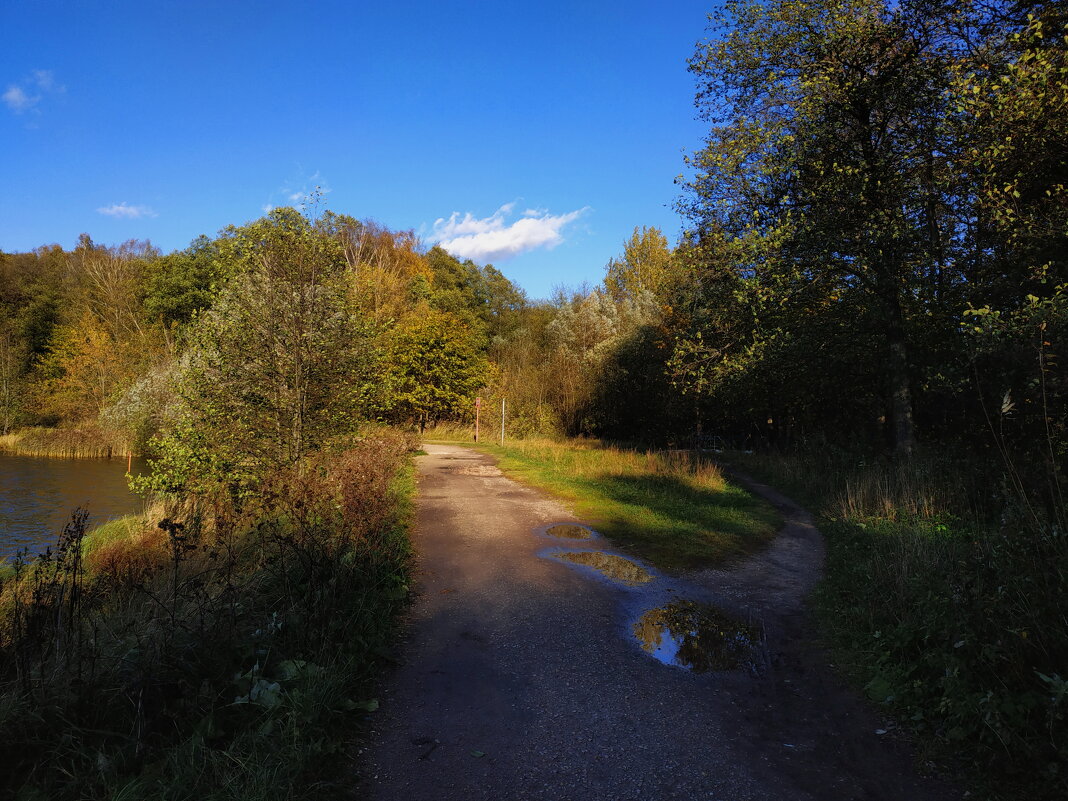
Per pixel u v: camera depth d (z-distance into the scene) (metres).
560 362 32.62
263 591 5.48
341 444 12.16
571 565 8.01
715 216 15.02
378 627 5.38
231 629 4.34
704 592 6.96
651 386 28.98
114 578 6.46
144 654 3.92
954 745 3.67
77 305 49.56
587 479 15.74
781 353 14.23
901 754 3.70
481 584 7.11
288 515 7.86
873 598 5.96
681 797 3.29
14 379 45.16
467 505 12.17
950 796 3.28
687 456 20.98
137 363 42.94
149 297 49.22
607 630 5.76
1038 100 8.23
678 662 5.07
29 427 43.84
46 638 4.07
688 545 9.12
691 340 16.22
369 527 6.91
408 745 3.77
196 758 3.23
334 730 3.78
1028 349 8.56
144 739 3.35
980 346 9.52
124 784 3.02
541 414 31.47
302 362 11.79
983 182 9.95
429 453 23.94
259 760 3.27
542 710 4.24
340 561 5.93
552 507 12.04
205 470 11.38
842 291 13.80
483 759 3.63
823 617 6.04
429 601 6.48
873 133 13.40
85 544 11.28
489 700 4.38
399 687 4.55
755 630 5.80
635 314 32.81
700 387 15.77
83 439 34.25
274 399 11.57
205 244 49.97
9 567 8.70
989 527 8.03
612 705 4.32
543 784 3.39
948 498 9.98
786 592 6.99
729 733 3.96
